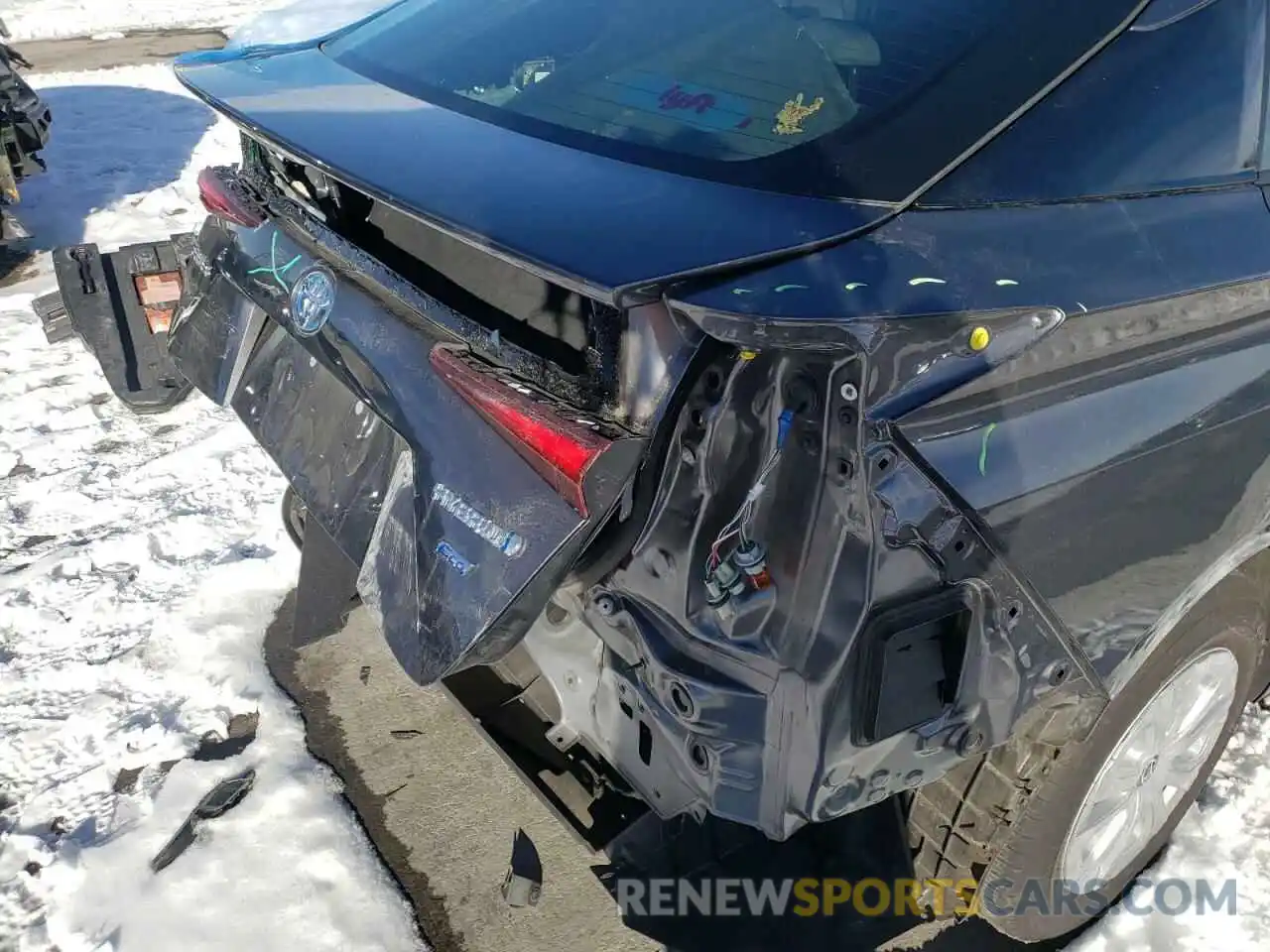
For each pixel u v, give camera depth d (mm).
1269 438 1722
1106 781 1815
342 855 2152
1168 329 1495
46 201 6566
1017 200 1418
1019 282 1329
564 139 1646
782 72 1625
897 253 1300
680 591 1335
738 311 1168
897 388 1195
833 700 1257
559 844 2209
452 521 1424
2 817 2244
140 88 9711
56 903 2051
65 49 11891
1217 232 1576
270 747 2424
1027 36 1514
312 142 1708
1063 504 1413
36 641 2770
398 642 1479
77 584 2994
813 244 1287
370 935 1993
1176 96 1565
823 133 1483
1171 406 1528
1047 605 1435
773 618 1279
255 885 2086
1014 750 1686
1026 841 1757
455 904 2068
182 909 2031
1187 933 2000
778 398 1225
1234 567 1792
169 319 2693
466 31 2127
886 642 1255
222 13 14742
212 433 3873
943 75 1501
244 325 2170
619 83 1745
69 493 3467
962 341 1206
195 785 2314
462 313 1577
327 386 1940
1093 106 1491
